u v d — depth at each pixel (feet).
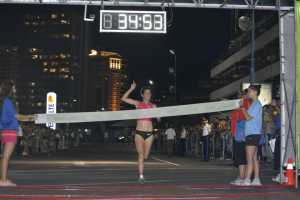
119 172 51.16
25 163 69.87
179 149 107.76
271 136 56.08
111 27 48.93
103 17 48.85
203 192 33.65
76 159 86.69
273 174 50.19
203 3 49.49
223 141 85.25
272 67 205.67
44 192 32.91
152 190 34.27
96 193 32.55
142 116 39.24
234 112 40.11
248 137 37.65
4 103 35.19
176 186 36.76
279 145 44.60
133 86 40.16
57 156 100.73
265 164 65.51
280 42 43.01
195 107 40.47
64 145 175.11
